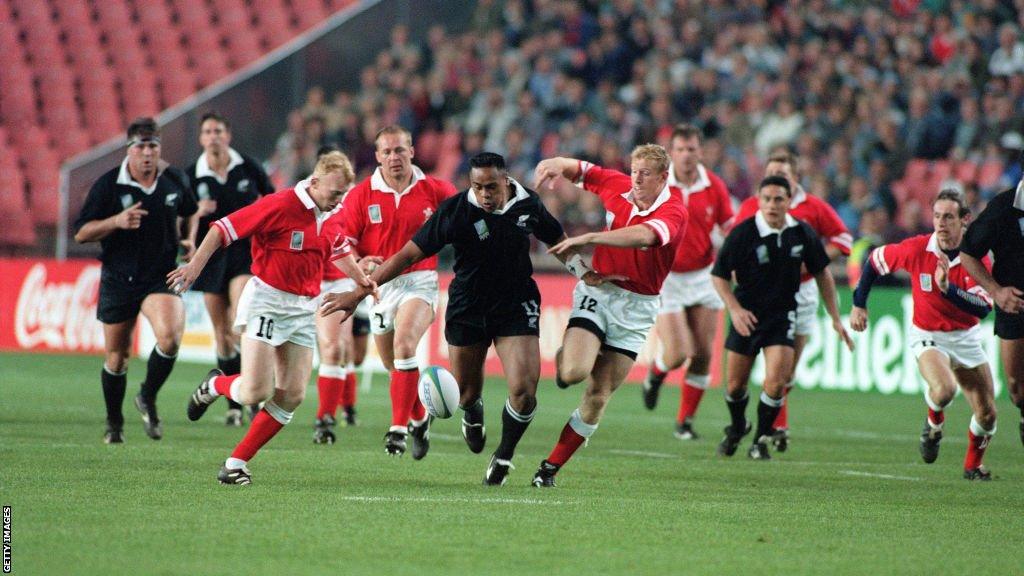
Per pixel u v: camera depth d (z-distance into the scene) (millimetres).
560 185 70625
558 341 66000
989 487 31250
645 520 24125
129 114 102062
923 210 72625
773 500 27688
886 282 63375
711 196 42688
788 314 36406
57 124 99062
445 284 66438
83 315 73062
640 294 28344
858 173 73250
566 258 26781
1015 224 31672
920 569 20141
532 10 92375
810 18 85062
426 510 24453
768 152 76375
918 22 83250
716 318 42688
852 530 23750
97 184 34719
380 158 34531
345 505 24828
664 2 87312
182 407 47688
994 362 59062
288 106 85500
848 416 51688
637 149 28156
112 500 24797
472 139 81062
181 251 40625
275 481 28359
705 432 45125
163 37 105438
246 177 42156
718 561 20344
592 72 84750
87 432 38250
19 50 101438
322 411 37562
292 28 109062
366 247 34719
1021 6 82000
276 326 28125
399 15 91812
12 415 42812
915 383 59656
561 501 26328
